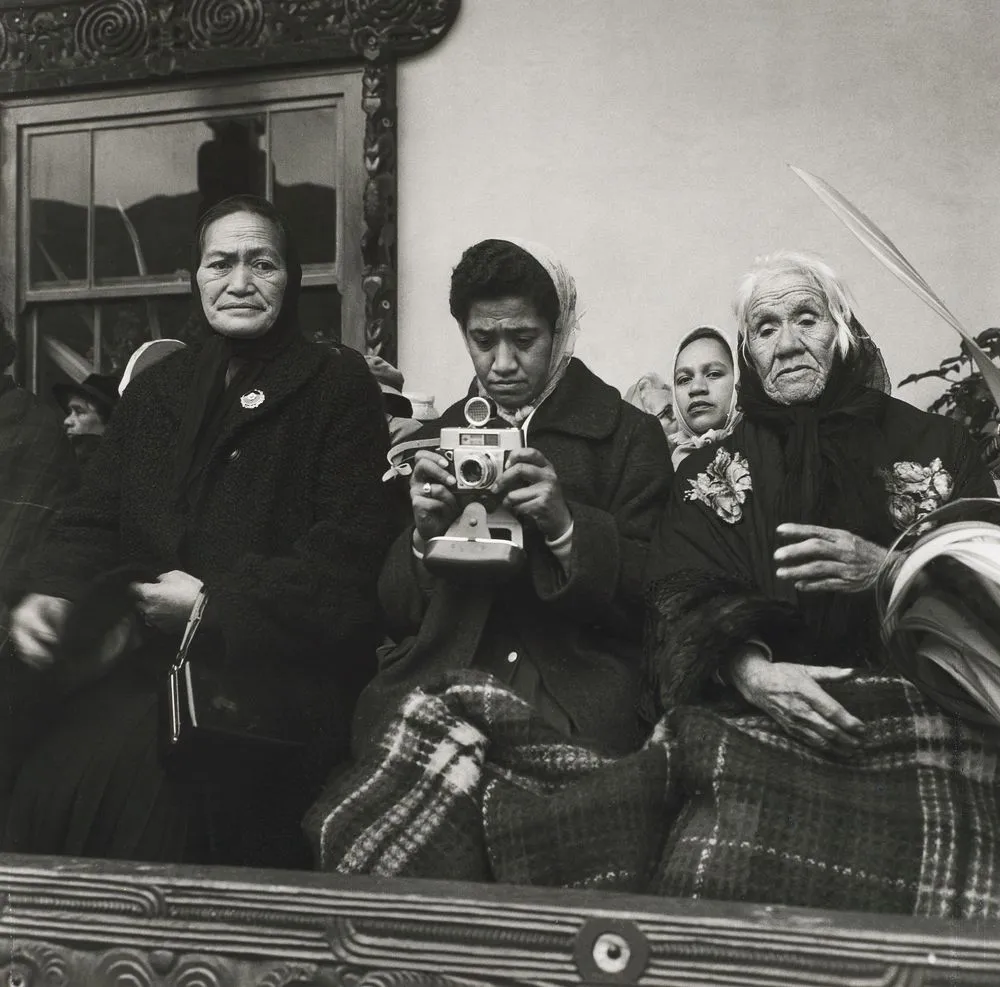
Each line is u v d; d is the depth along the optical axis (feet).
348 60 16.30
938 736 7.73
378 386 9.77
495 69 15.99
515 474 8.44
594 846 7.70
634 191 15.60
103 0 16.93
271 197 16.56
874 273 14.96
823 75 15.19
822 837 7.49
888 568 7.74
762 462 8.70
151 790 8.95
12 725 9.36
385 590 9.04
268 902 7.00
